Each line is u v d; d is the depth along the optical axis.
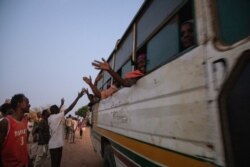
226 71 1.48
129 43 4.26
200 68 1.74
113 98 4.75
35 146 8.06
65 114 6.36
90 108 9.05
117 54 5.34
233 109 1.40
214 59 1.60
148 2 3.29
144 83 2.92
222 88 1.48
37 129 8.12
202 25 1.79
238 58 1.40
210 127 1.57
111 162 4.82
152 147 2.52
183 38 2.24
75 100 6.53
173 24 2.48
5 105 4.29
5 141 2.91
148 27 3.25
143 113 2.87
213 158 1.52
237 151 1.35
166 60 2.40
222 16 1.76
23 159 3.10
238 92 1.39
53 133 6.00
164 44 2.65
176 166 1.98
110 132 4.94
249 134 1.29
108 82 6.21
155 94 2.53
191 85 1.84
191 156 1.77
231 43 1.69
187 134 1.84
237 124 1.37
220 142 1.46
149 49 3.13
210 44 1.67
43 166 8.16
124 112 3.81
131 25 4.13
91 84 4.83
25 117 3.39
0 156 2.92
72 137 17.39
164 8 2.73
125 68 4.48
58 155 6.02
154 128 2.49
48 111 7.98
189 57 1.91
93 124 8.00
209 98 1.60
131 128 3.35
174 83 2.12
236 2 1.88
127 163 3.53
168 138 2.15
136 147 3.08
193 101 1.80
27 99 3.31
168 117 2.18
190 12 2.39
